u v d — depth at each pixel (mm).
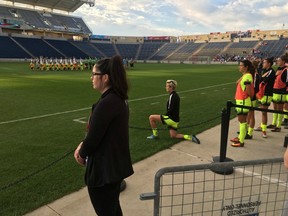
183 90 16500
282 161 2559
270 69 7156
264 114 7047
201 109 10609
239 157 5656
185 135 6648
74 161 5219
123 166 2439
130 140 6574
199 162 5297
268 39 76125
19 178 4484
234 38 82312
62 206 3699
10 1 63750
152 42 91250
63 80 21797
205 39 90188
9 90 15484
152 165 5129
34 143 6281
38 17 67875
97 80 2398
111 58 2400
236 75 29062
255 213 2836
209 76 27562
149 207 3719
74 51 68125
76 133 7117
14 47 57250
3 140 6492
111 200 2471
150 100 12625
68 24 73562
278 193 3990
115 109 2283
